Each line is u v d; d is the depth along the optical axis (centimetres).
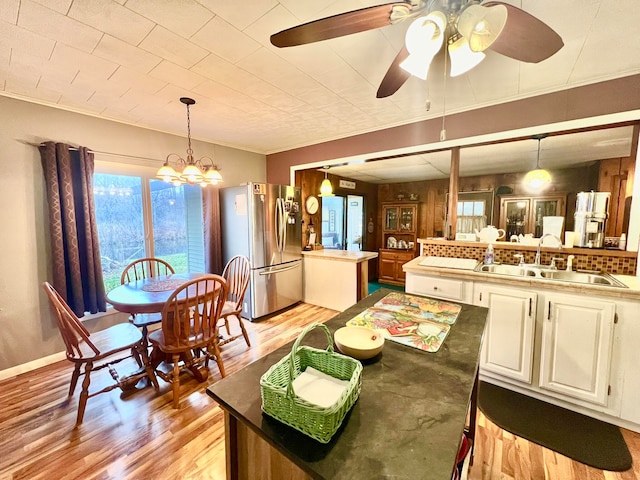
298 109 262
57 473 142
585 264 219
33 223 238
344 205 548
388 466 59
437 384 86
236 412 76
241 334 285
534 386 202
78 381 222
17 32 149
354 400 77
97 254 266
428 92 226
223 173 388
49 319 249
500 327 210
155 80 205
